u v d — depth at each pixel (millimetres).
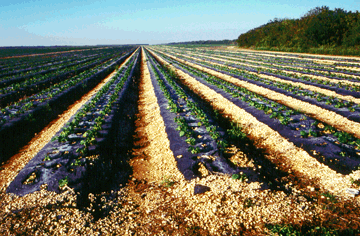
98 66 40125
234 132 11133
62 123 13742
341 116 12750
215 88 20906
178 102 16406
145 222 6102
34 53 84250
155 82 24906
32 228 5844
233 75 27500
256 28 77625
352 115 12438
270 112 13258
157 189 7512
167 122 12727
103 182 7719
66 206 6570
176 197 7020
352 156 8273
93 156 8883
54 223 6012
